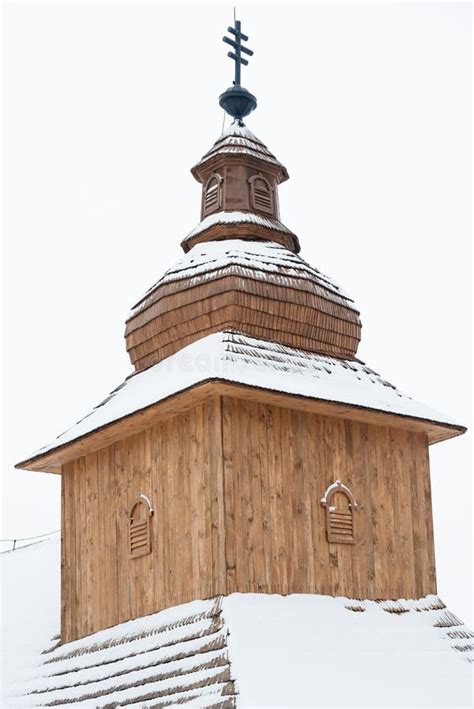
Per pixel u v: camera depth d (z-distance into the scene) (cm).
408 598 2303
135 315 2497
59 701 2212
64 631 2417
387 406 2303
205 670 1906
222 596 2006
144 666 2052
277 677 1877
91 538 2388
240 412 2125
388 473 2353
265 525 2100
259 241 2505
